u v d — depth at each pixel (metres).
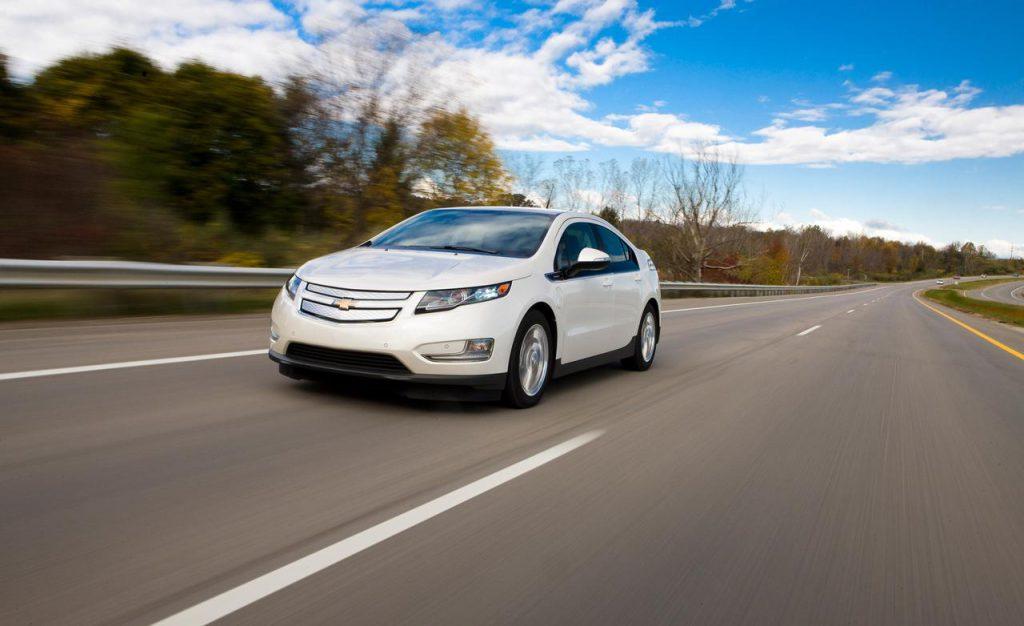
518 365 4.78
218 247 12.78
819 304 33.56
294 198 15.97
